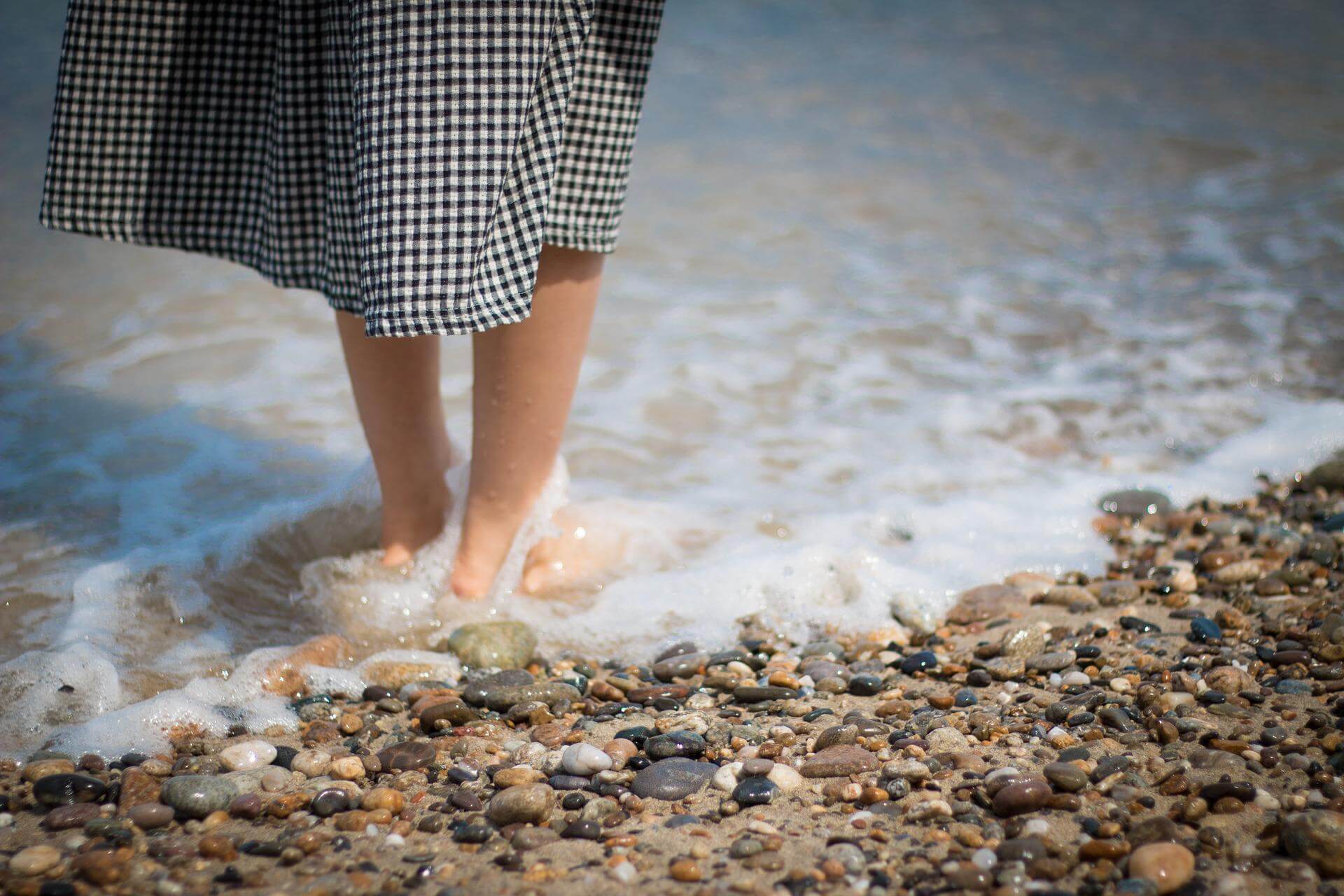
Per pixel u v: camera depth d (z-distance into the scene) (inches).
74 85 73.7
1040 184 222.1
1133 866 54.2
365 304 68.4
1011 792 60.9
